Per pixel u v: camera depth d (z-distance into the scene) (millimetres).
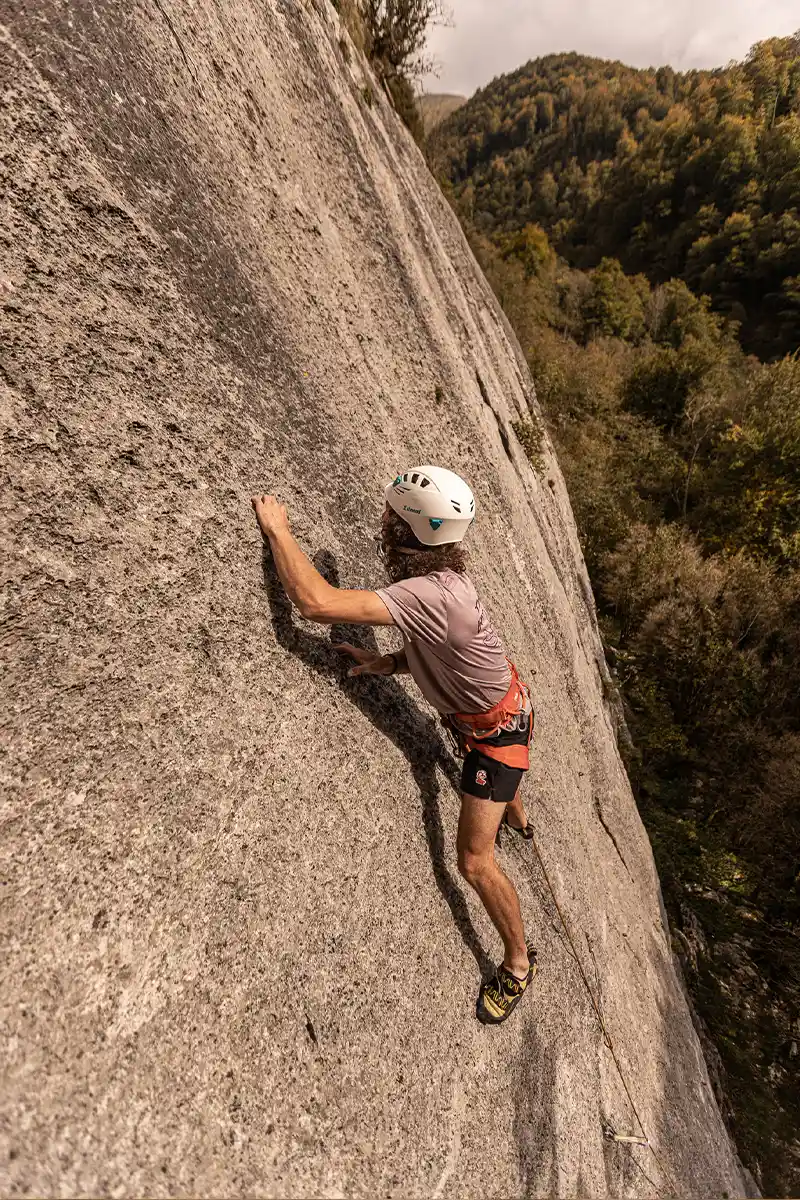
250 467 2049
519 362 9750
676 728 14180
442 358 4426
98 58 1684
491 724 2193
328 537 2391
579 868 4238
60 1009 1225
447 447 4105
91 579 1495
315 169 3035
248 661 1896
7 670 1316
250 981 1603
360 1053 1824
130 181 1731
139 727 1547
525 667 4418
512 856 3215
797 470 20016
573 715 5637
